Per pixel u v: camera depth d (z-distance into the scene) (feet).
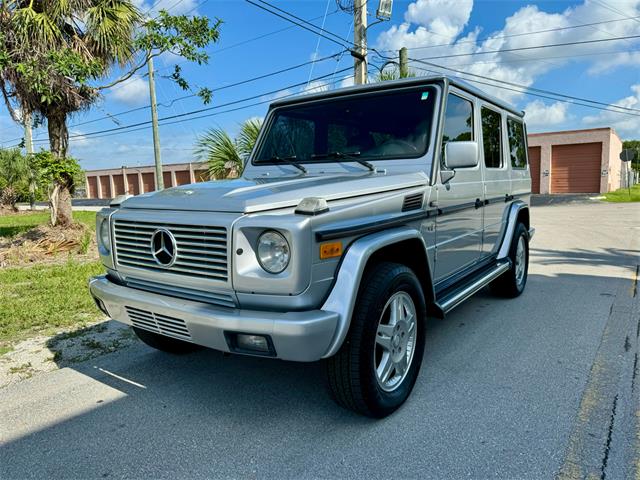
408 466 7.86
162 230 8.86
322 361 12.39
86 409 9.98
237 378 11.41
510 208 17.56
